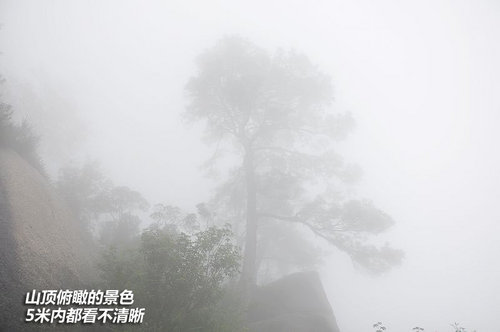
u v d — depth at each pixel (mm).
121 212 16422
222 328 6289
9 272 5605
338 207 14805
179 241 6617
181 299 6109
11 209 7426
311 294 16250
